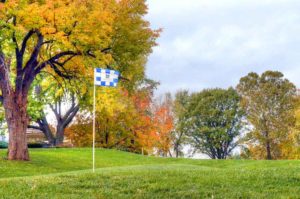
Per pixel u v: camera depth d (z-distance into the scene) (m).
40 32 24.17
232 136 67.25
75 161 31.03
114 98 32.94
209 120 68.06
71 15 23.16
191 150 69.69
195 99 70.56
